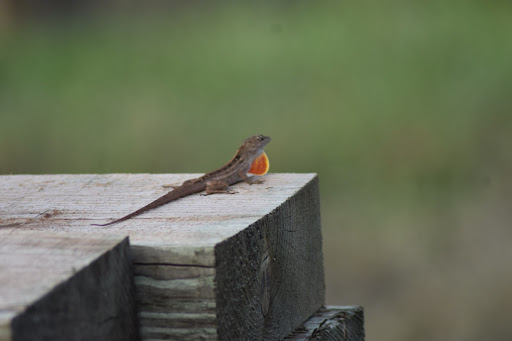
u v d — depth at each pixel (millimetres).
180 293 3186
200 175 6074
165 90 17125
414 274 11711
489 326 10789
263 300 3926
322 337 4508
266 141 6602
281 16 20484
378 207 13703
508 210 13219
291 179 5477
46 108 17031
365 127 15523
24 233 3189
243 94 16672
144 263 3205
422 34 18000
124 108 16609
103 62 19000
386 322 10984
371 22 18891
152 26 21453
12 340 2262
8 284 2551
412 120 15359
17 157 15773
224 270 3291
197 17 21516
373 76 16719
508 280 11320
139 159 15242
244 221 3947
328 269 12031
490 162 14555
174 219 4219
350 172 14578
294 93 16609
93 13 23391
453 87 16125
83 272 2723
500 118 15336
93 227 4133
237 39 19391
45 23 22641
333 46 17984
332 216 13539
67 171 15391
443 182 14070
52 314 2486
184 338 3189
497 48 17047
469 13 18531
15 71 18922
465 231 12734
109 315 2934
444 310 11062
